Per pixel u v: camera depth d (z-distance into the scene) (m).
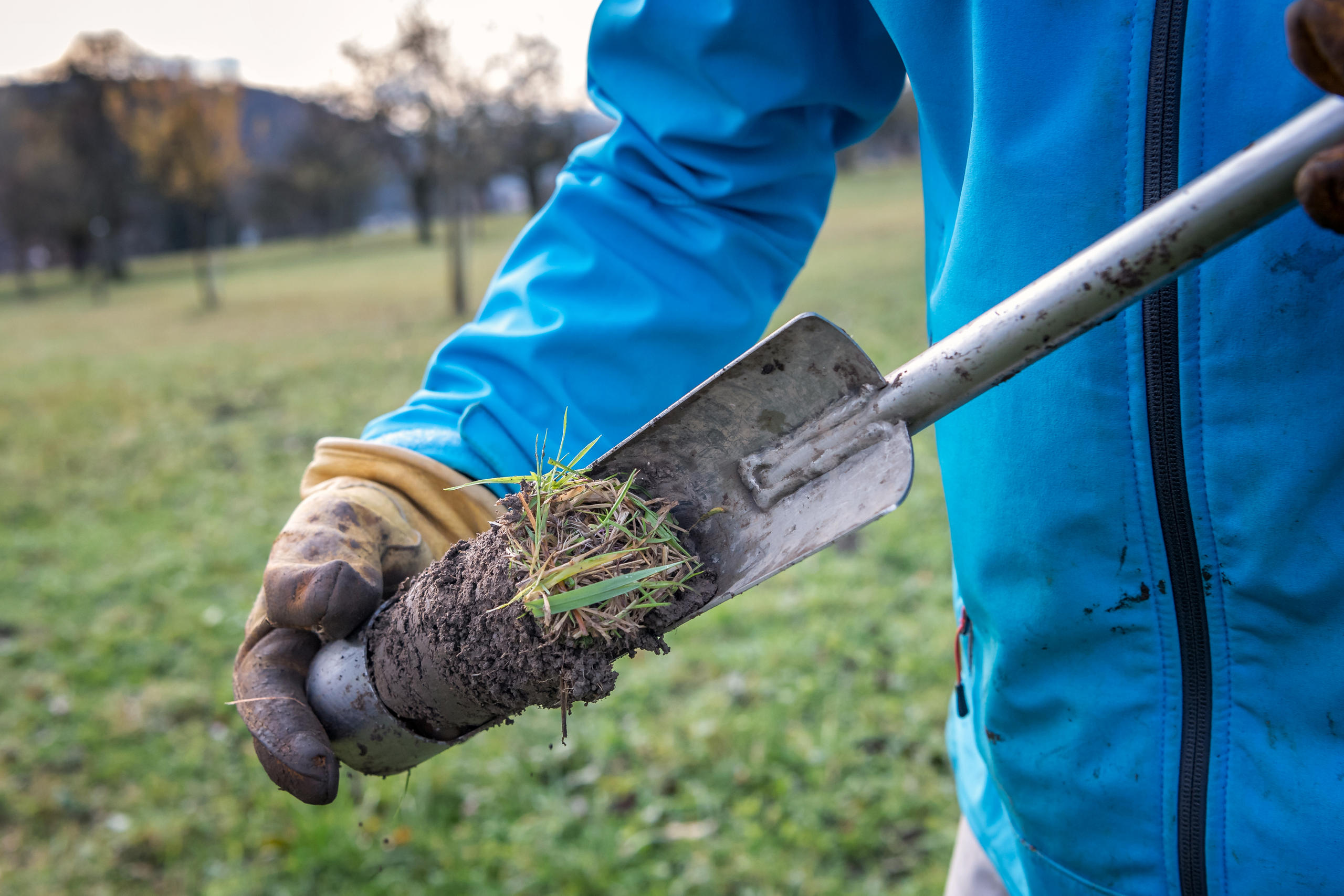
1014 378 0.92
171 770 3.45
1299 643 0.85
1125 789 0.97
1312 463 0.79
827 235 22.67
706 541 0.99
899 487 0.80
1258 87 0.77
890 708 3.31
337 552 1.01
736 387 0.91
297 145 55.41
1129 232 0.67
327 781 0.97
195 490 7.12
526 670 0.94
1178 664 0.92
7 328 24.00
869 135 1.31
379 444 1.11
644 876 2.72
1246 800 0.90
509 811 3.01
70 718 3.88
